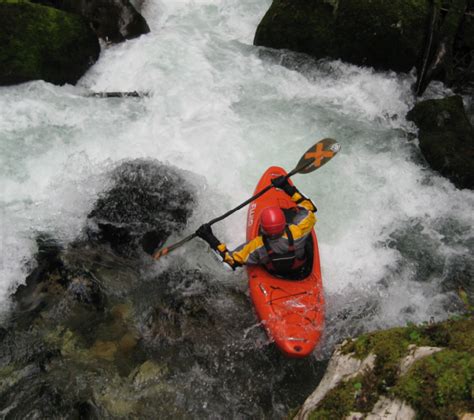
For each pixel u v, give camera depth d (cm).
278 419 441
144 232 571
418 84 758
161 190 591
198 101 729
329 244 582
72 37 736
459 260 574
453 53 779
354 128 714
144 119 698
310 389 462
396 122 731
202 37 838
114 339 482
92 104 711
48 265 530
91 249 553
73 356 467
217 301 522
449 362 325
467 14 756
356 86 770
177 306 513
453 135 675
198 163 650
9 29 694
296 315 479
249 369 472
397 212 620
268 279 503
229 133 689
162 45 806
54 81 728
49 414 427
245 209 606
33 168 620
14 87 710
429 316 519
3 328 484
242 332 497
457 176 646
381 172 661
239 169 647
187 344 485
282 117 719
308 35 788
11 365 458
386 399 331
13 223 563
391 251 580
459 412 296
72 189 594
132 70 768
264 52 814
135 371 461
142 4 858
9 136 651
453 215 620
